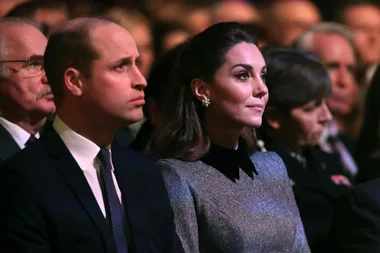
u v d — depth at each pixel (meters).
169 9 22.89
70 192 9.36
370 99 15.19
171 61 13.27
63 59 9.66
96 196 9.62
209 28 11.41
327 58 18.25
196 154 11.19
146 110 13.81
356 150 15.64
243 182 11.37
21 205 9.09
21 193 9.13
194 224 10.84
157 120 13.41
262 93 11.11
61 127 9.74
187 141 11.20
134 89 9.73
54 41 9.74
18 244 8.99
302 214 13.70
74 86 9.65
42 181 9.26
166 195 10.22
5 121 12.15
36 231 9.06
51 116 12.49
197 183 11.02
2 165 9.41
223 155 11.30
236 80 11.08
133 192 9.88
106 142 9.86
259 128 13.84
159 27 20.98
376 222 11.96
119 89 9.63
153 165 10.32
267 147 13.82
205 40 11.28
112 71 9.66
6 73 11.94
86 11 21.80
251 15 22.27
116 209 9.63
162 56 13.61
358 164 15.33
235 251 10.88
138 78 9.74
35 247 9.02
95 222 9.30
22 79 11.95
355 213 12.12
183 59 11.41
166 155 11.27
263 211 11.25
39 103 11.99
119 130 15.14
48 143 9.59
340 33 18.66
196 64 11.25
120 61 9.66
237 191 11.22
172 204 10.83
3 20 12.20
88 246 9.21
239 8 22.20
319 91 13.71
